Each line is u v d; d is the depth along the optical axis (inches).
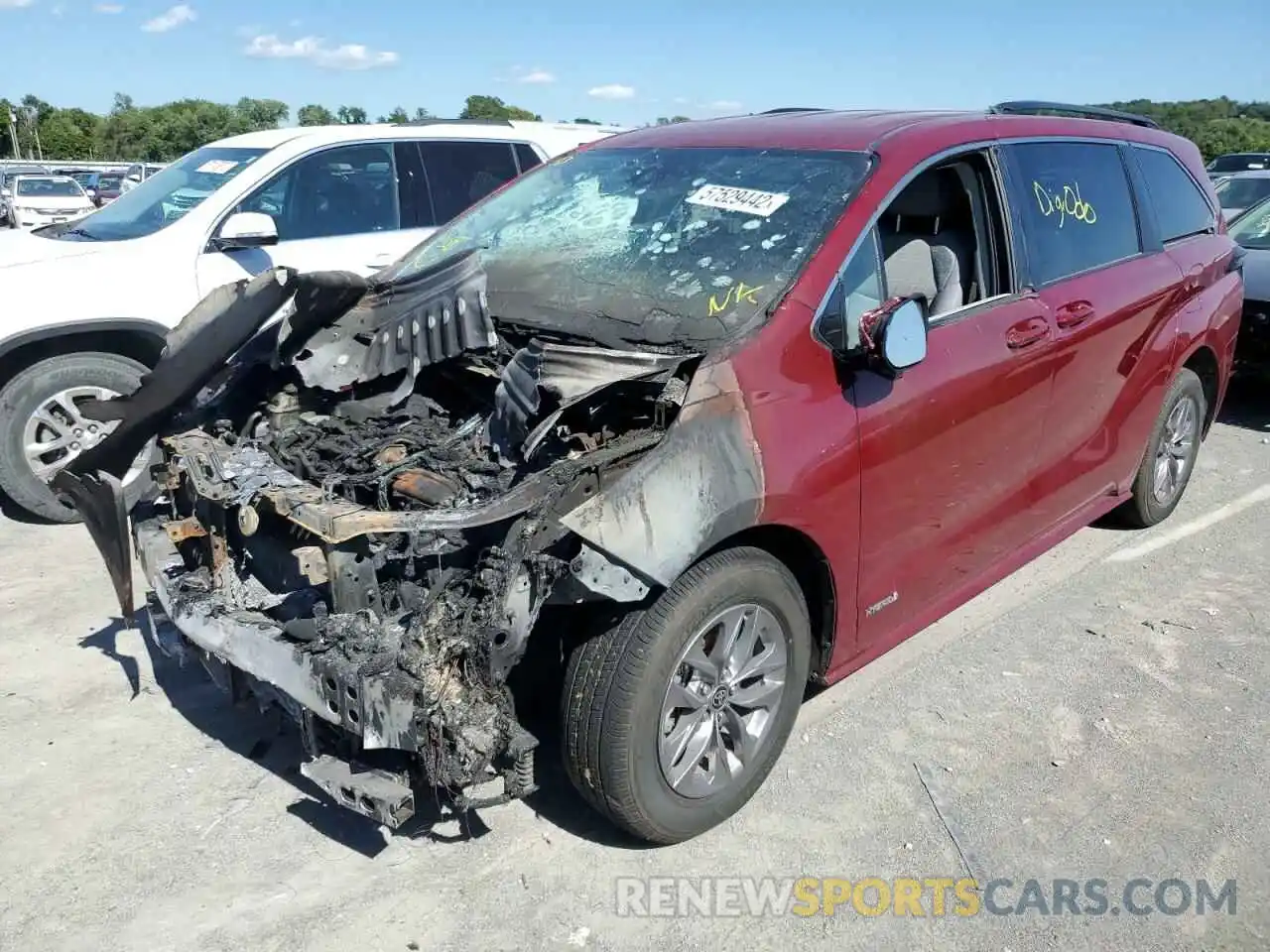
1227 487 239.6
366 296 142.5
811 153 140.4
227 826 121.1
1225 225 215.9
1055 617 173.9
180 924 105.7
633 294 131.3
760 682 121.1
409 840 118.8
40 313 209.8
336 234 252.8
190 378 131.3
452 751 98.3
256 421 141.3
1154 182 189.5
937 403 129.3
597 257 142.3
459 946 103.3
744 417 109.5
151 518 141.3
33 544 206.2
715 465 106.0
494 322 139.0
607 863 115.4
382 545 109.6
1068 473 166.2
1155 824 122.3
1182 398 201.3
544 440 113.1
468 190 275.9
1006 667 157.2
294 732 139.7
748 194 137.3
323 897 109.7
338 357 140.6
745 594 113.3
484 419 129.9
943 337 133.0
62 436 216.1
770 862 115.8
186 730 140.9
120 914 107.1
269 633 110.0
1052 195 158.4
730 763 119.4
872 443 121.3
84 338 219.5
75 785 128.3
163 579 127.6
